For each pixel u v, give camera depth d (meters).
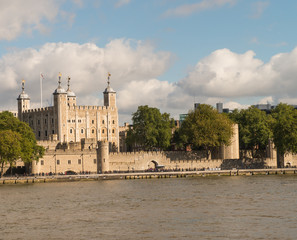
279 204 107.19
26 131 178.12
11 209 106.50
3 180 160.00
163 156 196.25
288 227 85.62
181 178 174.62
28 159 168.62
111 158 189.12
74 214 99.62
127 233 83.19
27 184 157.75
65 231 85.44
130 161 191.50
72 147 198.12
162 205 108.31
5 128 176.75
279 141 193.88
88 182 162.62
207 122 199.00
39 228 87.94
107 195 125.50
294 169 192.62
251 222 89.56
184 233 82.50
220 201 112.44
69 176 167.38
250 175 185.25
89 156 185.50
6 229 87.62
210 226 86.94
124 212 100.75
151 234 82.25
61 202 114.94
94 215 98.19
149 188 139.50
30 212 102.62
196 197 119.12
